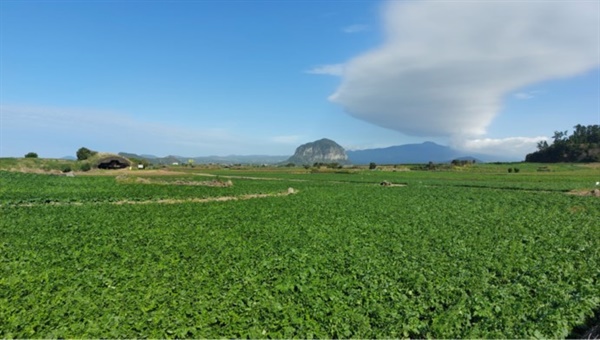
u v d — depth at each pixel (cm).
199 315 1195
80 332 1088
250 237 2541
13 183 5872
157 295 1390
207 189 6038
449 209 4081
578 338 1155
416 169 16288
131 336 1067
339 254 2061
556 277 1672
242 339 1067
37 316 1176
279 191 6134
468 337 1096
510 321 1183
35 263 1828
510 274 1714
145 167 12975
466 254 2073
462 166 16550
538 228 2920
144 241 2380
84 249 2120
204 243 2323
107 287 1482
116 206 4081
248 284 1536
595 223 3189
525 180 9425
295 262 1858
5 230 2659
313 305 1298
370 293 1434
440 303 1378
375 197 5372
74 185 5994
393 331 1130
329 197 5356
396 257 1991
